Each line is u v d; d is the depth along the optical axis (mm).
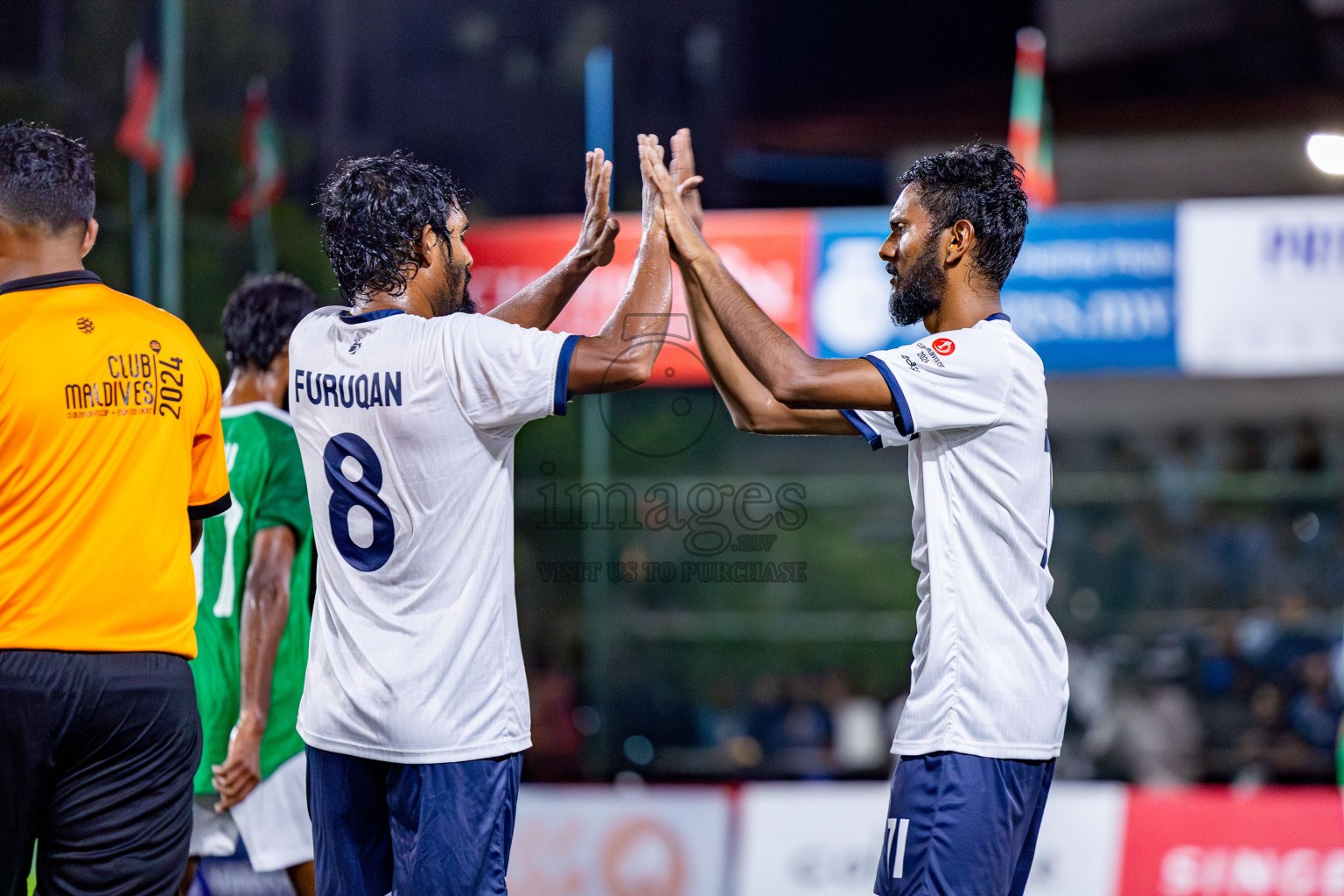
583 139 43156
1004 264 8062
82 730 7383
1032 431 7684
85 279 7684
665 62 41875
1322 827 17125
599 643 24609
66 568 7332
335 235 7742
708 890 17875
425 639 7379
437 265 7895
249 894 12008
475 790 7379
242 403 10539
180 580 7801
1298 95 29109
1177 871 17203
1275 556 23828
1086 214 22219
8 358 7199
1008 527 7621
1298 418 26344
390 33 41406
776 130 39031
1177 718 23047
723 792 18172
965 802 7422
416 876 7312
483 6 42781
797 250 21688
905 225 8125
